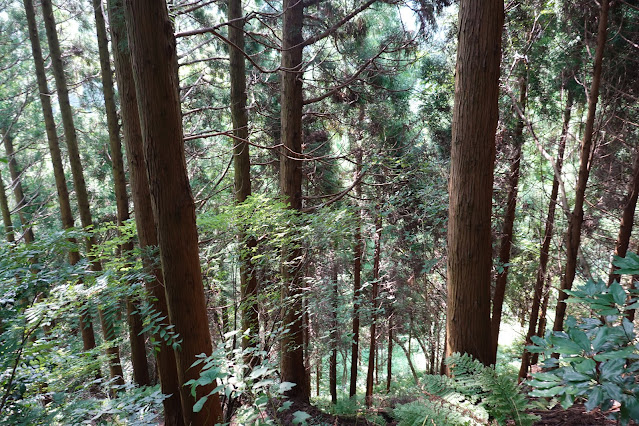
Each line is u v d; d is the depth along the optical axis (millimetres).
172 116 3100
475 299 3383
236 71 7219
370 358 10625
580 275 8523
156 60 2955
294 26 6762
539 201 9578
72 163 8055
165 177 3156
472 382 1978
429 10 6094
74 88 11852
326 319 6602
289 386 1917
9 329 3080
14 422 2814
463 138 3326
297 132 6977
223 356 2176
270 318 5723
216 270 5773
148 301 4660
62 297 3441
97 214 12367
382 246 9547
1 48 11164
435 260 6270
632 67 6410
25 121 12453
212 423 3557
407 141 8523
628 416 1043
